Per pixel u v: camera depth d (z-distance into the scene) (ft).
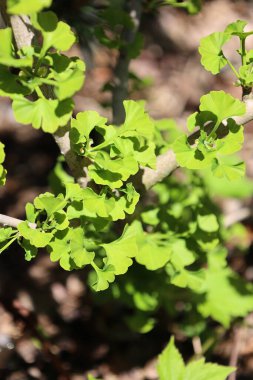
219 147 2.06
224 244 4.12
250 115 2.19
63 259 2.10
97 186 2.32
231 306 3.26
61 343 4.17
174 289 3.18
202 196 3.18
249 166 5.46
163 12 7.56
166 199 3.05
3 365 3.94
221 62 2.11
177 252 2.60
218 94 2.01
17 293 4.46
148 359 4.08
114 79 3.07
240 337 3.81
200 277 2.57
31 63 1.80
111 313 4.32
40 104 1.89
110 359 4.09
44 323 4.30
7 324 4.10
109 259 2.14
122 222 2.67
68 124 2.19
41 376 3.91
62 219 2.07
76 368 4.02
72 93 1.82
